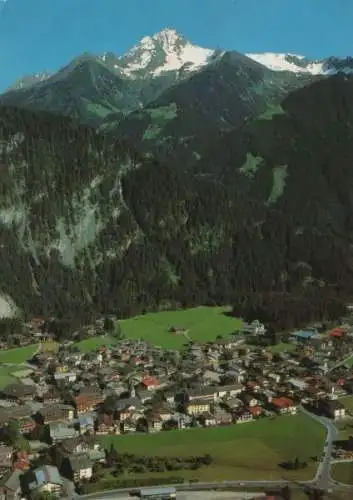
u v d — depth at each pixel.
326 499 186.12
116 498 185.25
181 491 189.62
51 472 194.62
